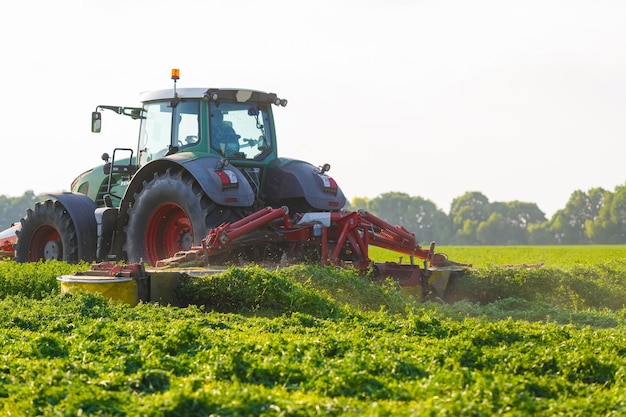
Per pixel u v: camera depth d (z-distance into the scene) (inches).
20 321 868.6
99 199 1477.6
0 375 656.4
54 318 887.1
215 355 681.0
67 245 1391.5
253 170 1296.8
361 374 618.8
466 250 4488.2
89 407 567.2
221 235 1098.7
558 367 678.5
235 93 1288.1
